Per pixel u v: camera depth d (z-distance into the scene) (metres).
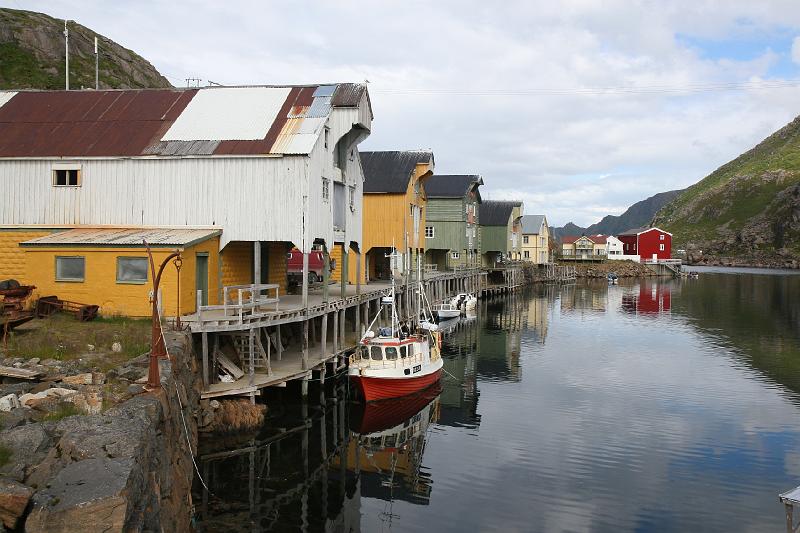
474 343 42.44
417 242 52.69
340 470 19.16
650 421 24.16
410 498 17.25
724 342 42.16
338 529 15.23
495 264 84.19
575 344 41.88
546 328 49.31
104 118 27.08
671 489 17.81
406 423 24.00
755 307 62.97
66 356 16.08
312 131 25.39
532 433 22.81
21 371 14.05
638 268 117.00
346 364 29.48
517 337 44.94
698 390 28.94
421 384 27.02
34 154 25.11
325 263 26.95
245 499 16.83
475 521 15.91
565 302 69.31
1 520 8.80
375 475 18.86
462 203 65.00
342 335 29.17
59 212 25.28
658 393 28.45
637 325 50.75
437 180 68.69
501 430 23.17
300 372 23.19
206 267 24.16
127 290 22.00
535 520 15.96
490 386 30.03
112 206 25.12
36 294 22.31
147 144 25.33
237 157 24.55
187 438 15.52
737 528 15.51
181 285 22.05
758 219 182.12
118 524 8.97
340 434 22.30
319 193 26.03
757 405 26.31
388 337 27.20
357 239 33.25
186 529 13.38
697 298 72.94
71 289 22.25
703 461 19.95
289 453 20.20
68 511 8.80
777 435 22.45
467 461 20.05
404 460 20.08
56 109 27.73
